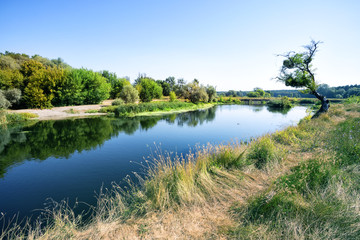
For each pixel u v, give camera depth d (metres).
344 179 3.06
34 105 25.67
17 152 9.05
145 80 42.06
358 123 7.38
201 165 4.24
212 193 3.31
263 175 4.08
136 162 7.60
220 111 31.77
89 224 3.12
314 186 2.96
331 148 4.98
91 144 10.48
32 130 14.10
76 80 30.14
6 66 30.58
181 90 45.22
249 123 17.84
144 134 13.06
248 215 2.55
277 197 2.57
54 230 2.81
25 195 5.12
